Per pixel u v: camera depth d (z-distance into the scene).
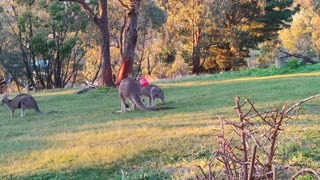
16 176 6.16
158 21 33.06
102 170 6.23
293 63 24.48
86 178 5.98
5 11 32.50
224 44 34.38
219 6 30.64
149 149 6.98
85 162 6.55
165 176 5.79
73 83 39.38
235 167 3.52
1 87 35.84
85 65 42.03
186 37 35.19
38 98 18.11
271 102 11.23
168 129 8.51
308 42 43.06
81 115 12.09
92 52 39.09
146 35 38.38
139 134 8.19
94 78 37.97
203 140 7.31
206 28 33.12
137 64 41.56
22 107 12.84
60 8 29.67
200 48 34.41
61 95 18.97
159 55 38.66
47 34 31.22
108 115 11.58
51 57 33.56
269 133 3.54
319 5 37.56
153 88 12.85
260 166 3.55
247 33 33.12
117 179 5.85
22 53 33.81
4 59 34.91
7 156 7.16
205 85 18.70
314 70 23.02
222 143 3.61
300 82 16.36
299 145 6.46
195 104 12.35
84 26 32.28
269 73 23.47
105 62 20.73
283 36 44.47
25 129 10.09
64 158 6.82
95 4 31.03
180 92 16.33
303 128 7.49
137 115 11.02
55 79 35.44
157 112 11.26
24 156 7.11
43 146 7.78
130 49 20.66
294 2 39.66
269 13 33.72
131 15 20.61
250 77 22.17
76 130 9.29
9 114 13.43
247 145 3.88
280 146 6.32
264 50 36.81
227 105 11.50
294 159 5.75
